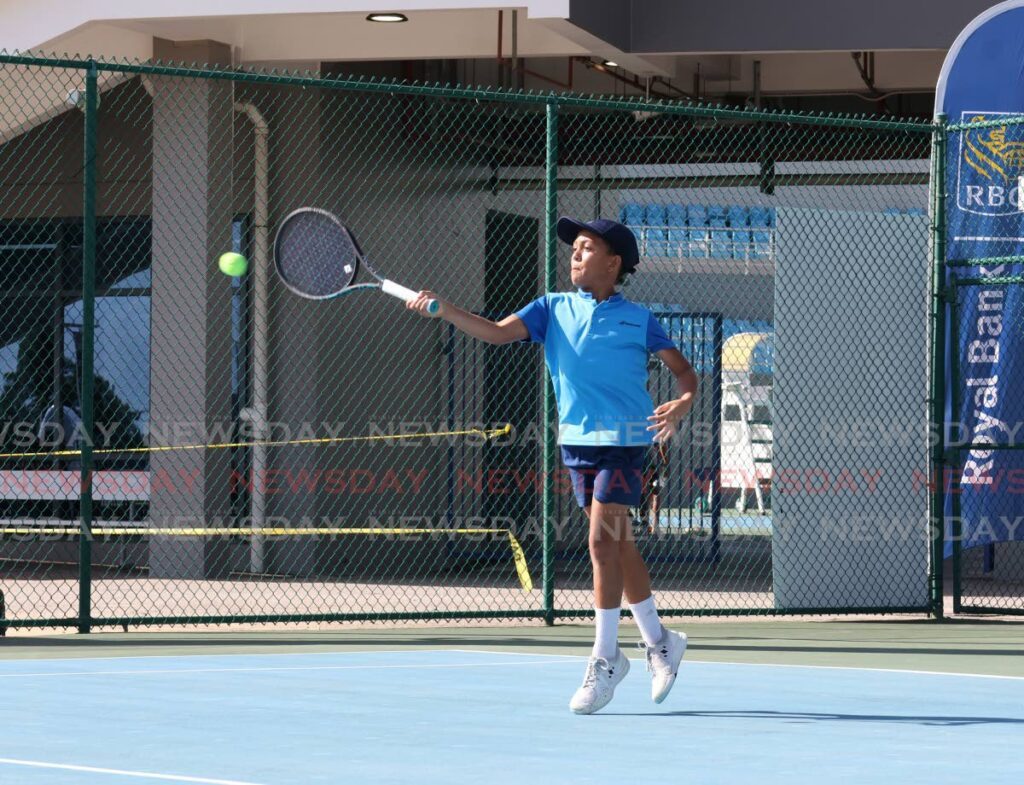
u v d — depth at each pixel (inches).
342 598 1643.7
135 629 1244.5
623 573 742.5
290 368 1939.0
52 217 2095.2
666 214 2324.1
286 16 1669.5
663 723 686.5
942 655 1045.8
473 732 653.3
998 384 1341.0
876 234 1344.7
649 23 1749.5
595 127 2198.6
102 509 2082.9
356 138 1988.2
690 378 749.3
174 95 1849.2
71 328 2112.5
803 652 1060.5
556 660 967.6
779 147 2226.9
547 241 1261.1
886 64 2092.8
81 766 560.1
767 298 2383.1
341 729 658.8
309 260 788.0
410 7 1622.8
